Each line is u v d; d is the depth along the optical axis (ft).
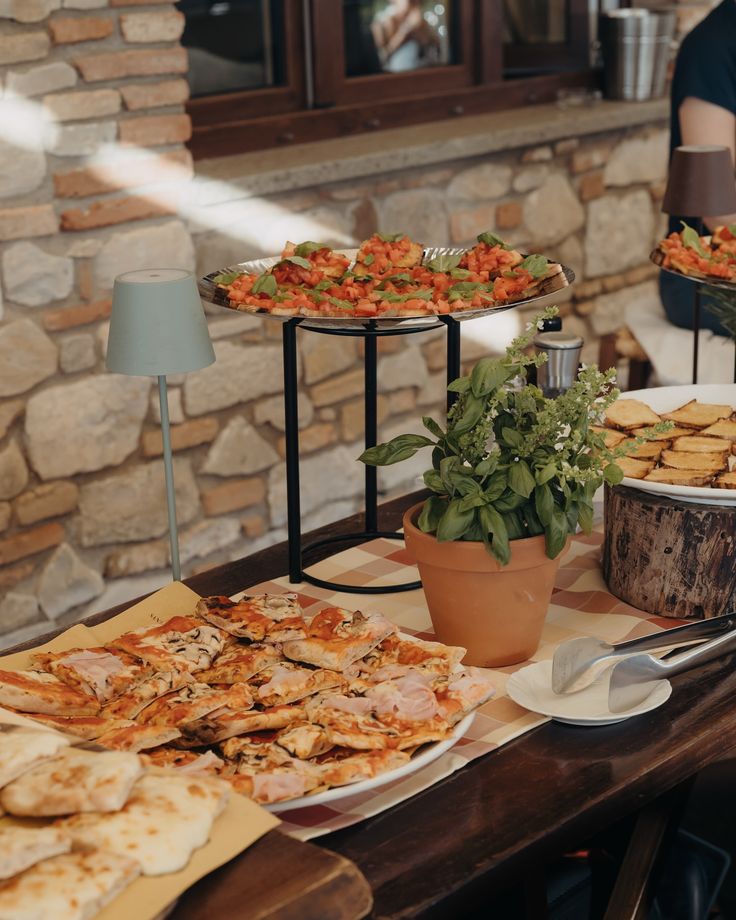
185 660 4.04
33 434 8.64
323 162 9.90
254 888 2.83
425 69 11.72
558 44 12.83
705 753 3.97
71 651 4.14
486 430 4.07
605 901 4.67
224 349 9.61
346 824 3.45
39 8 7.95
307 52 10.67
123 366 4.83
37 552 8.86
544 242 12.25
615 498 4.85
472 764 3.81
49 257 8.45
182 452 9.57
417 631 4.68
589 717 3.95
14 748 3.12
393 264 5.85
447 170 11.14
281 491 10.37
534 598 4.28
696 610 4.72
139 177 8.75
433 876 3.28
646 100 12.85
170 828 2.88
